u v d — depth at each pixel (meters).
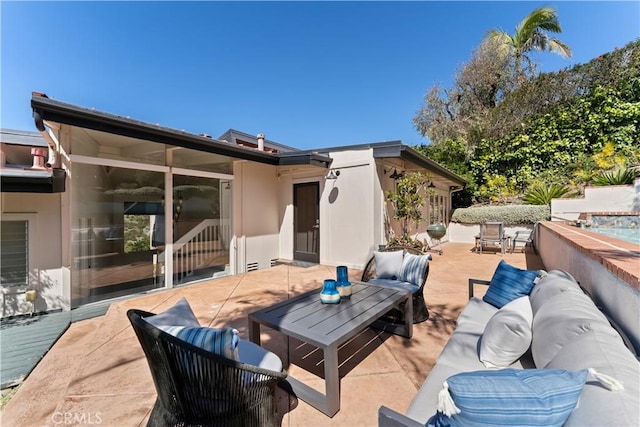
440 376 1.62
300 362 2.53
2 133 6.51
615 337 1.17
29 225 3.73
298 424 1.81
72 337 3.17
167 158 4.98
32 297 3.68
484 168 11.05
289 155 6.15
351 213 6.44
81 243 4.05
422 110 13.95
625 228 6.43
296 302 2.65
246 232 6.52
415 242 6.84
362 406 1.96
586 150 9.05
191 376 1.39
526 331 1.60
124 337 3.02
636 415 0.71
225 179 6.06
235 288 4.87
